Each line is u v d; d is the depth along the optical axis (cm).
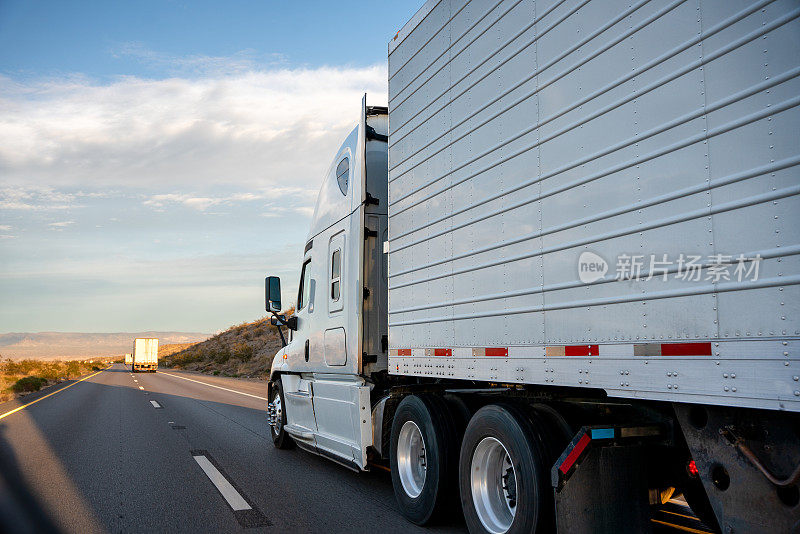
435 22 520
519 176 396
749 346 245
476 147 448
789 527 247
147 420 1338
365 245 655
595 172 331
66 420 1344
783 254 233
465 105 466
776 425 254
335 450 692
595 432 355
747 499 263
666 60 290
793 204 231
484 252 432
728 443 272
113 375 4741
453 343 468
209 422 1297
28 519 535
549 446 384
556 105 364
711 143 266
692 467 362
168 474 732
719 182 261
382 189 680
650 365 291
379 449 598
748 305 246
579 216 342
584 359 334
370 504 588
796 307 228
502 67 420
